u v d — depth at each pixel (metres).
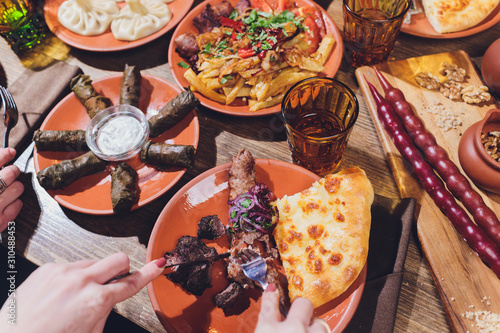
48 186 0.53
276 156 0.58
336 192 0.49
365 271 0.45
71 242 0.54
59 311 0.39
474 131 0.50
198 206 0.51
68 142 0.56
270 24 0.59
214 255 0.47
